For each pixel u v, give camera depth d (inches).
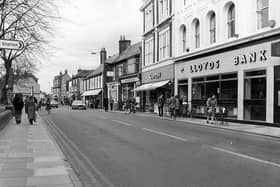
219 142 439.2
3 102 1144.8
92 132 558.6
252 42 709.3
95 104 2294.5
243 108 737.0
